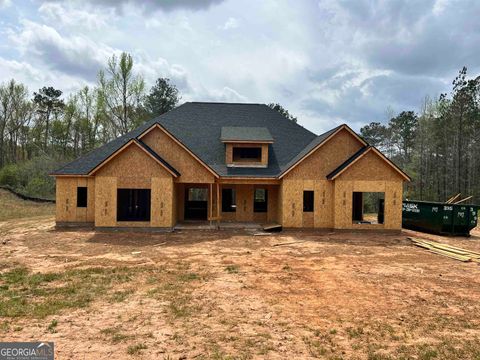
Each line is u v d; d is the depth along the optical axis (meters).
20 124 52.53
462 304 7.77
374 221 22.33
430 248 14.02
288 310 7.21
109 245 13.91
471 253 13.12
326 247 14.12
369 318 6.88
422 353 5.44
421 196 45.72
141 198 18.94
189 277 9.46
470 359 5.30
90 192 18.64
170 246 13.85
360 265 11.21
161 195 17.31
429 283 9.34
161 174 17.31
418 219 19.17
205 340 5.72
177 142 18.22
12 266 10.50
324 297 8.08
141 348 5.39
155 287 8.55
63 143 50.31
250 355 5.25
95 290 8.23
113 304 7.32
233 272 10.08
